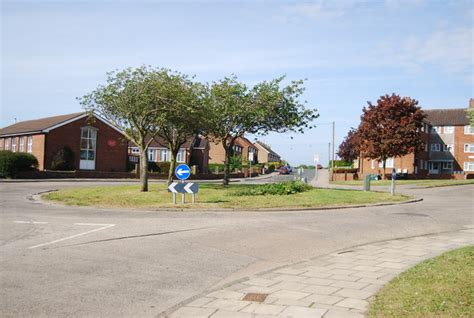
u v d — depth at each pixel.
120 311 6.05
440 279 7.22
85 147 48.25
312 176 72.06
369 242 11.78
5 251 9.70
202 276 8.05
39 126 47.25
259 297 6.73
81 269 8.26
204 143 71.25
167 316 5.90
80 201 20.70
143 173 24.64
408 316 5.51
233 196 22.09
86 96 23.55
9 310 5.95
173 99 23.14
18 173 39.38
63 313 5.89
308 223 14.77
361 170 62.09
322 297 6.72
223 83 28.50
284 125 29.31
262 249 10.55
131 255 9.54
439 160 65.50
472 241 11.85
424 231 13.77
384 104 47.69
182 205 18.95
